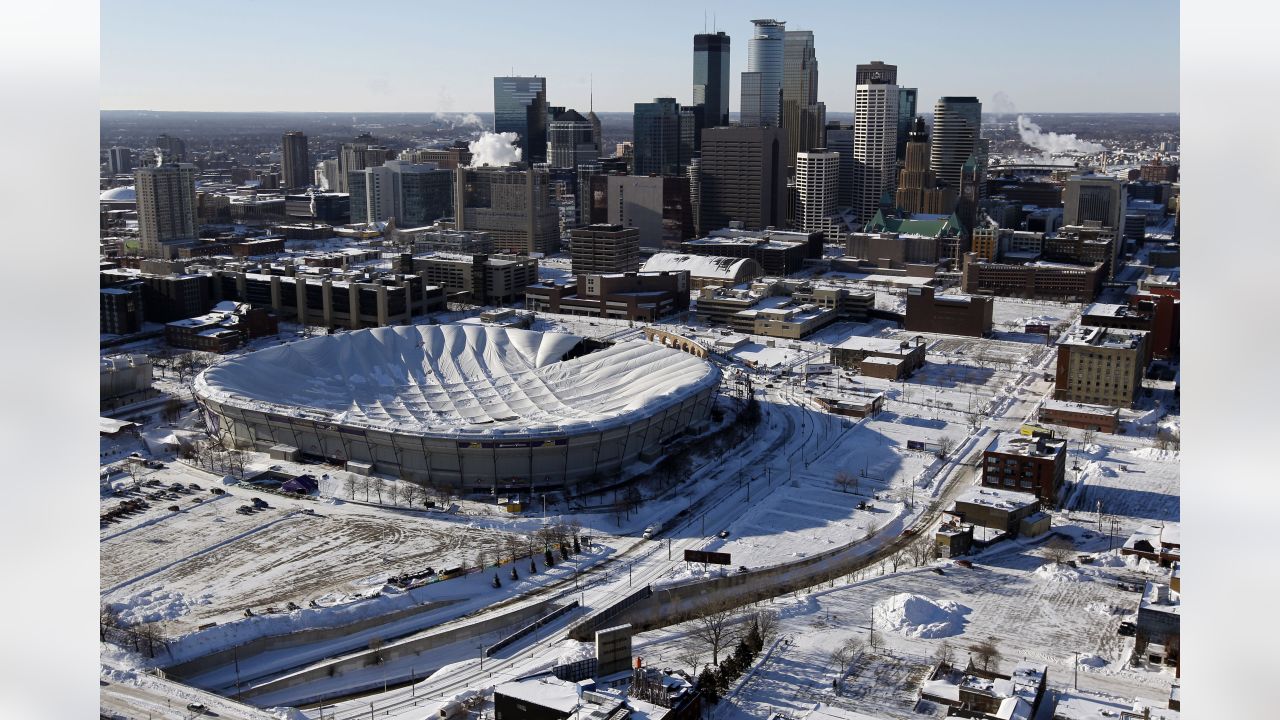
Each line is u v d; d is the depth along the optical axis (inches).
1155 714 7726.4
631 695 7839.6
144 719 7411.4
